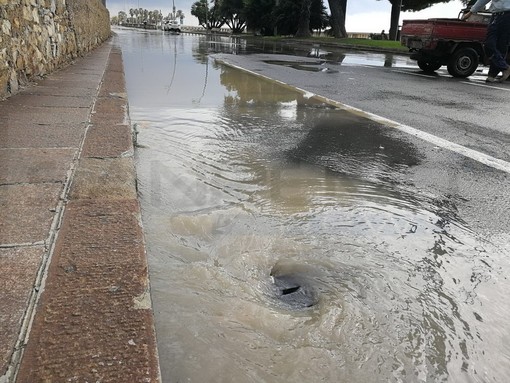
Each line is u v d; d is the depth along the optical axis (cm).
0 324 133
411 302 189
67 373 119
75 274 162
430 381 148
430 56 1226
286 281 203
